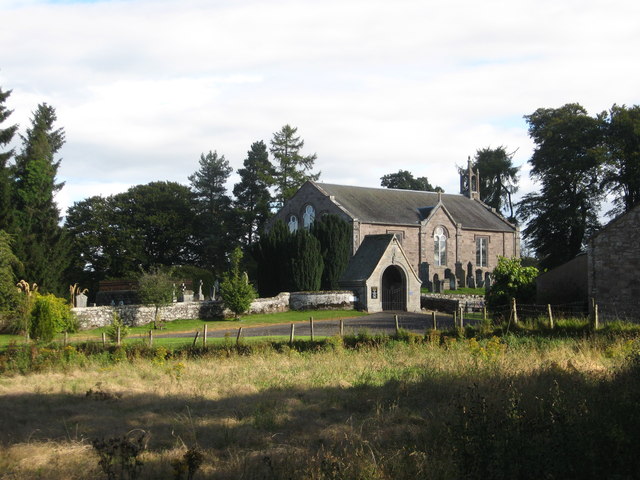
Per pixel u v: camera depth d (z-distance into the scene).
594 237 33.72
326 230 57.34
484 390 13.79
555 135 68.56
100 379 19.55
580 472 8.02
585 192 68.00
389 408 13.40
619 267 32.97
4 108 60.28
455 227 72.81
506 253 78.44
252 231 93.19
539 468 8.02
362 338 26.50
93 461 9.91
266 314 48.31
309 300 50.69
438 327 36.34
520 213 73.19
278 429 12.16
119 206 84.50
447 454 9.52
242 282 45.31
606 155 64.31
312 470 8.91
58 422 13.06
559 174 67.69
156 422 12.88
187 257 90.88
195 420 12.90
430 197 78.00
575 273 36.56
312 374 18.95
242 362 22.73
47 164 71.75
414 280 55.25
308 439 11.24
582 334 24.42
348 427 11.84
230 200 99.44
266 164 93.06
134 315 42.81
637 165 63.59
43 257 56.69
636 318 32.22
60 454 10.36
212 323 43.38
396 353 23.08
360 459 9.30
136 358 24.19
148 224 84.94
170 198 87.75
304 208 69.44
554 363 16.03
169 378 19.02
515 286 37.84
